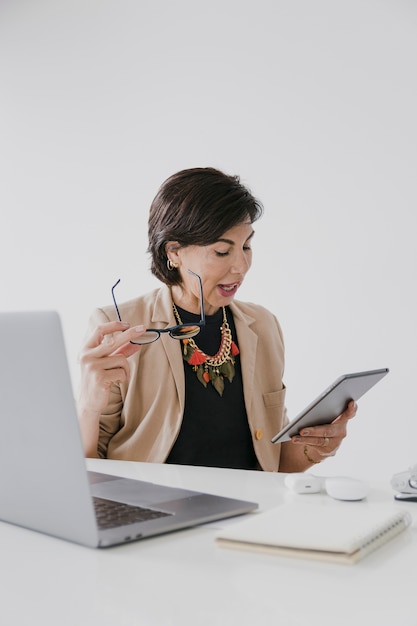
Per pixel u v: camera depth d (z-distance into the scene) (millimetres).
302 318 3197
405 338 2963
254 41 3271
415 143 2926
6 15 3959
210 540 1006
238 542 960
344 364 3100
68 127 3793
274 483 1396
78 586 840
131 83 3605
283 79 3207
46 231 3875
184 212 1979
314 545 915
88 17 3709
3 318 946
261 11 3248
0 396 986
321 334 3150
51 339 905
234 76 3328
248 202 2006
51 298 3869
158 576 869
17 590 828
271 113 3242
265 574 874
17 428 984
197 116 3434
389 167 2982
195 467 1578
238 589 828
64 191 3811
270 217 3262
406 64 2938
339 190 3098
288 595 807
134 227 3613
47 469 970
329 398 1477
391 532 1000
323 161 3127
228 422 1979
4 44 3967
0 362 969
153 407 1942
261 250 3291
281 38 3205
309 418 1529
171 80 3496
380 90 2994
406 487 1231
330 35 3096
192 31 3426
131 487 1271
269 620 743
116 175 3664
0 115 3992
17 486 1029
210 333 2031
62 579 861
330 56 3100
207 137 3410
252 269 3316
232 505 1145
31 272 3932
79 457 926
